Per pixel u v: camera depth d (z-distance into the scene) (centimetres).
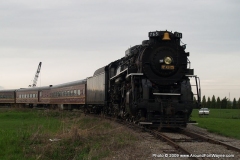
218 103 11256
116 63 2305
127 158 870
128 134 1304
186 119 1531
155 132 1354
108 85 2394
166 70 1609
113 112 2202
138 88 1593
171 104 1519
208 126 1873
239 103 10712
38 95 5125
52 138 1231
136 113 1606
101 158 905
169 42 1644
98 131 1399
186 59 1656
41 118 2453
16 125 1830
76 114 2736
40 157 949
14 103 5916
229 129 1680
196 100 1603
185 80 1634
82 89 3384
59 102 4281
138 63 1650
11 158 936
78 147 1075
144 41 1717
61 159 959
